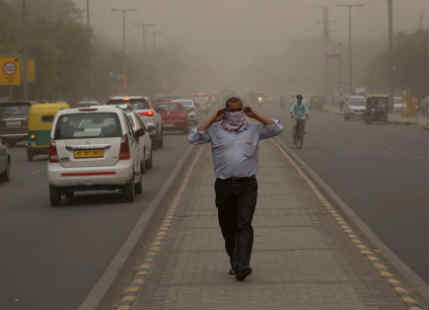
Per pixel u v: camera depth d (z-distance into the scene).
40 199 30.48
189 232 21.28
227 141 15.38
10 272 16.86
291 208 25.59
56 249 19.38
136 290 14.78
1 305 14.04
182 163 44.94
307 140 65.25
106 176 27.62
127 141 28.11
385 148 54.56
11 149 67.56
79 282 15.75
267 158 46.62
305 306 13.38
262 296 14.09
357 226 21.83
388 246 18.92
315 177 35.03
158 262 17.36
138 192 30.70
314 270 16.19
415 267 16.55
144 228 22.12
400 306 13.37
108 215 25.05
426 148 54.16
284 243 19.34
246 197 15.34
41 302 14.20
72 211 26.42
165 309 13.38
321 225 22.11
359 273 15.91
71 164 27.80
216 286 14.92
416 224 22.12
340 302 13.64
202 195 29.52
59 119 28.33
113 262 17.52
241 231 15.18
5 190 34.16
